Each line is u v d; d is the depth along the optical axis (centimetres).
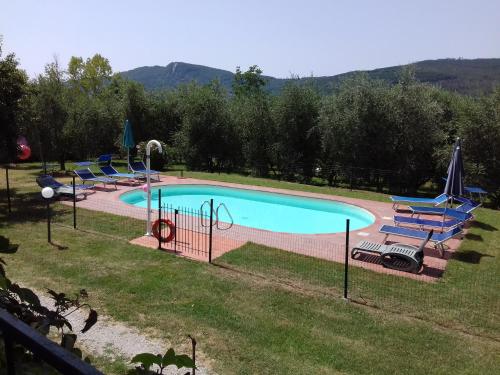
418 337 661
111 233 1169
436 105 2192
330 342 639
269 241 1128
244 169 3062
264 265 942
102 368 552
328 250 1068
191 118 2791
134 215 1370
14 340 149
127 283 831
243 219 1628
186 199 1927
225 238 1147
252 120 2769
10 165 2677
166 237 1087
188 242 1100
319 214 1728
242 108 2917
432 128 2181
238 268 922
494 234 1265
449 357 609
